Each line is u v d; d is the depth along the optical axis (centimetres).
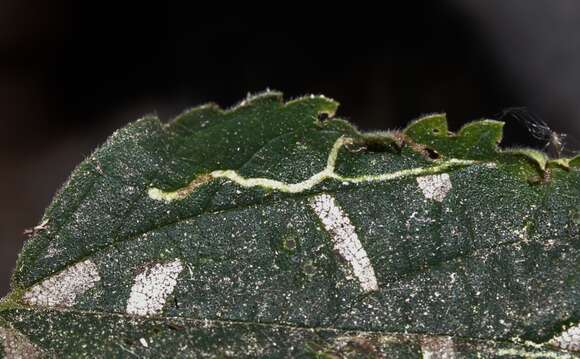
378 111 21
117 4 21
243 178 15
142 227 15
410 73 21
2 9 21
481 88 21
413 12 21
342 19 21
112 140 15
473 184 15
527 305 15
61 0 21
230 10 21
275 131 15
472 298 15
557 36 21
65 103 22
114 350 15
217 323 15
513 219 15
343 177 15
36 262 15
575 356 15
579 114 21
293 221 15
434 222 15
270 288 15
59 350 15
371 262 15
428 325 15
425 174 15
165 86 22
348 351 15
